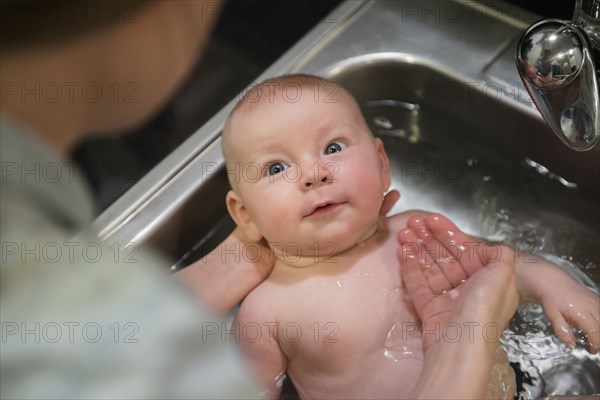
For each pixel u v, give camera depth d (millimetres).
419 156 945
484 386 631
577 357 775
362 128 805
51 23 266
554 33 612
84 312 230
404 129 958
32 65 272
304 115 778
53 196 258
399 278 790
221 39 1098
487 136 915
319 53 931
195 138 873
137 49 293
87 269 236
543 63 610
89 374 225
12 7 255
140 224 812
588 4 653
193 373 235
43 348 225
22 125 280
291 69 918
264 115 784
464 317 672
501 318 694
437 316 725
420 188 930
